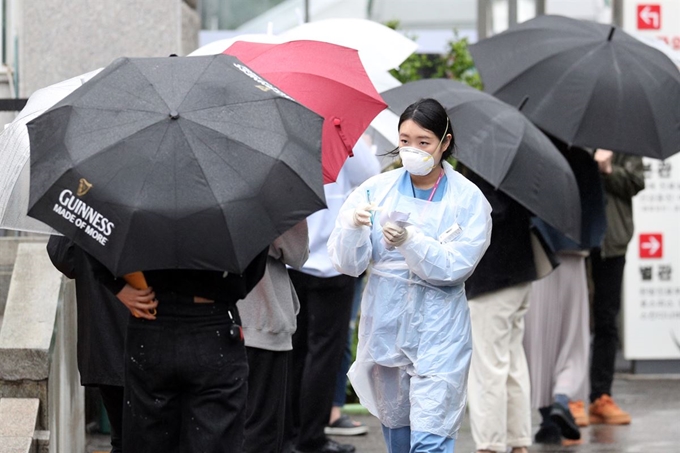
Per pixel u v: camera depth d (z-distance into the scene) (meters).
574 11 33.44
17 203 14.23
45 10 25.42
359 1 32.69
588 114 21.39
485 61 22.81
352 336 25.72
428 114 14.95
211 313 12.97
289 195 12.18
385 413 15.84
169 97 12.48
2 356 16.38
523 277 20.66
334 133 16.11
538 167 19.33
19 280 17.94
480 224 15.28
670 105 21.89
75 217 11.82
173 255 11.73
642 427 25.47
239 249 11.80
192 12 26.98
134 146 12.03
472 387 20.95
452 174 15.54
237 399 13.12
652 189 31.72
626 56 22.11
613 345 26.05
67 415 18.78
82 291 15.48
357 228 14.95
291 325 17.00
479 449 20.84
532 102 21.69
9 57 26.17
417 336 15.30
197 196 11.81
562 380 23.27
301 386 21.94
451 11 32.72
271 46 16.86
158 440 13.27
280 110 12.73
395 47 17.94
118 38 25.48
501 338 20.84
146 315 12.90
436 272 14.88
